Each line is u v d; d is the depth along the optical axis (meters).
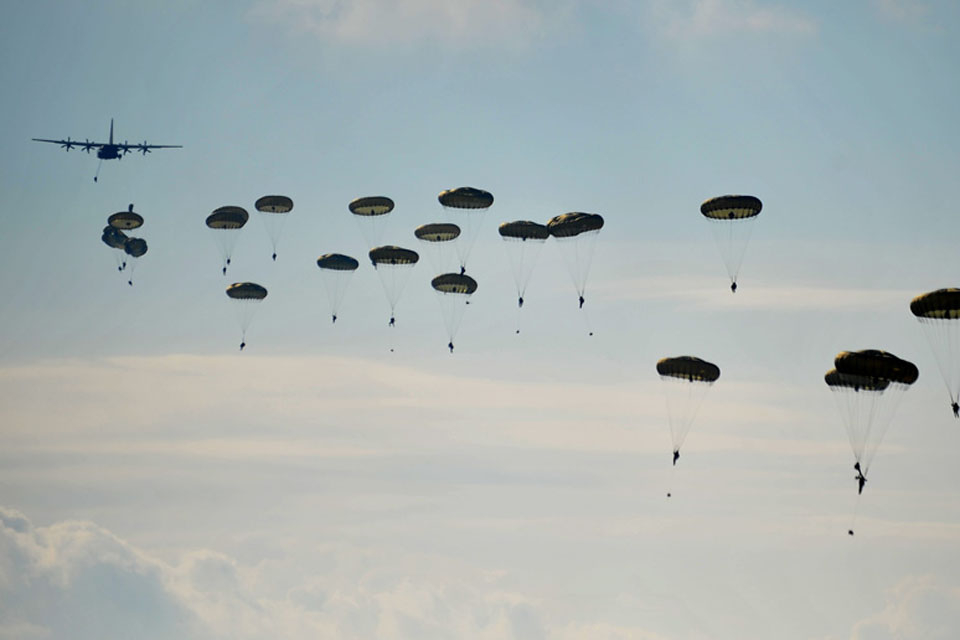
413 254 156.88
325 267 165.25
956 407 112.06
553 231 144.88
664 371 128.25
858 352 117.94
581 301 145.00
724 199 131.38
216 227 172.38
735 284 135.50
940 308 112.94
